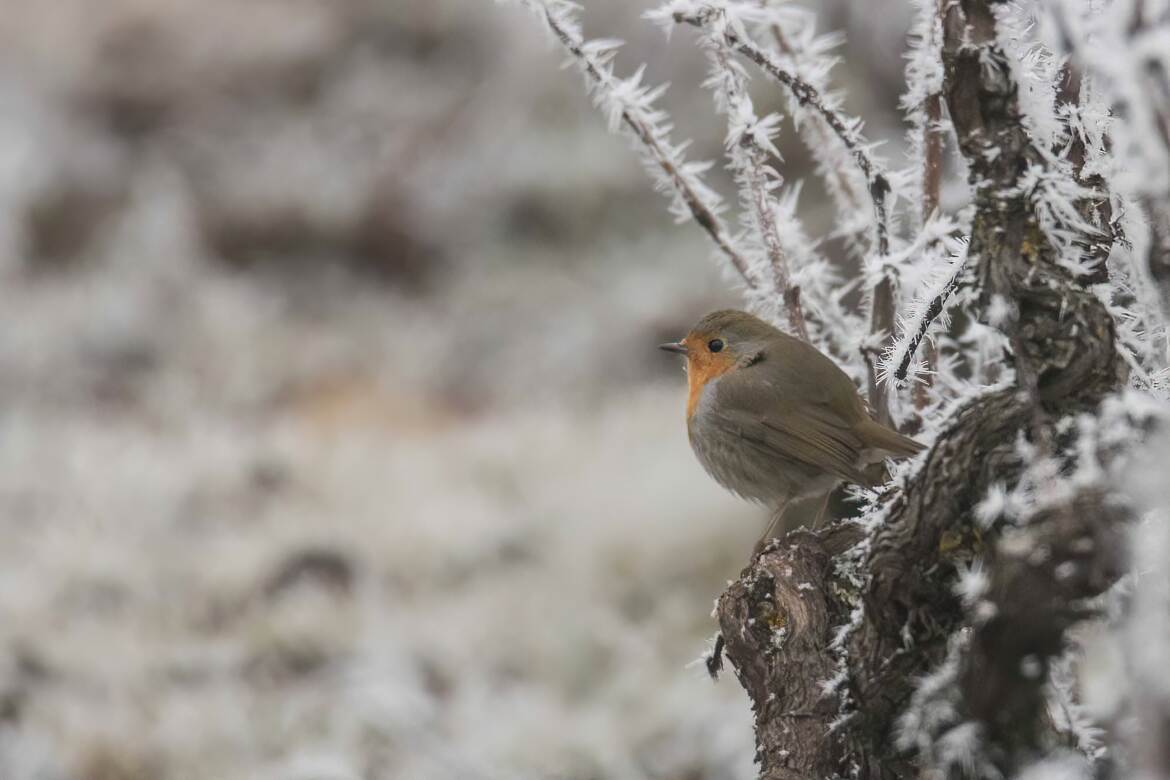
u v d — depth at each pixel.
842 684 4.28
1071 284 3.60
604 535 13.30
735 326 6.69
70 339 21.83
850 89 15.24
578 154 25.05
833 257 7.30
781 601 4.54
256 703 10.51
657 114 5.24
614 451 16.39
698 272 22.67
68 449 17.14
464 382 21.84
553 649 11.36
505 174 25.22
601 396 20.45
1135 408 3.42
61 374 21.00
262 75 29.55
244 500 15.15
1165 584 3.29
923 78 4.92
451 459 16.56
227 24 30.25
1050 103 3.82
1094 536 3.33
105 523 14.37
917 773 4.19
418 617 12.05
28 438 17.69
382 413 20.45
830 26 15.33
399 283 24.91
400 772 9.34
